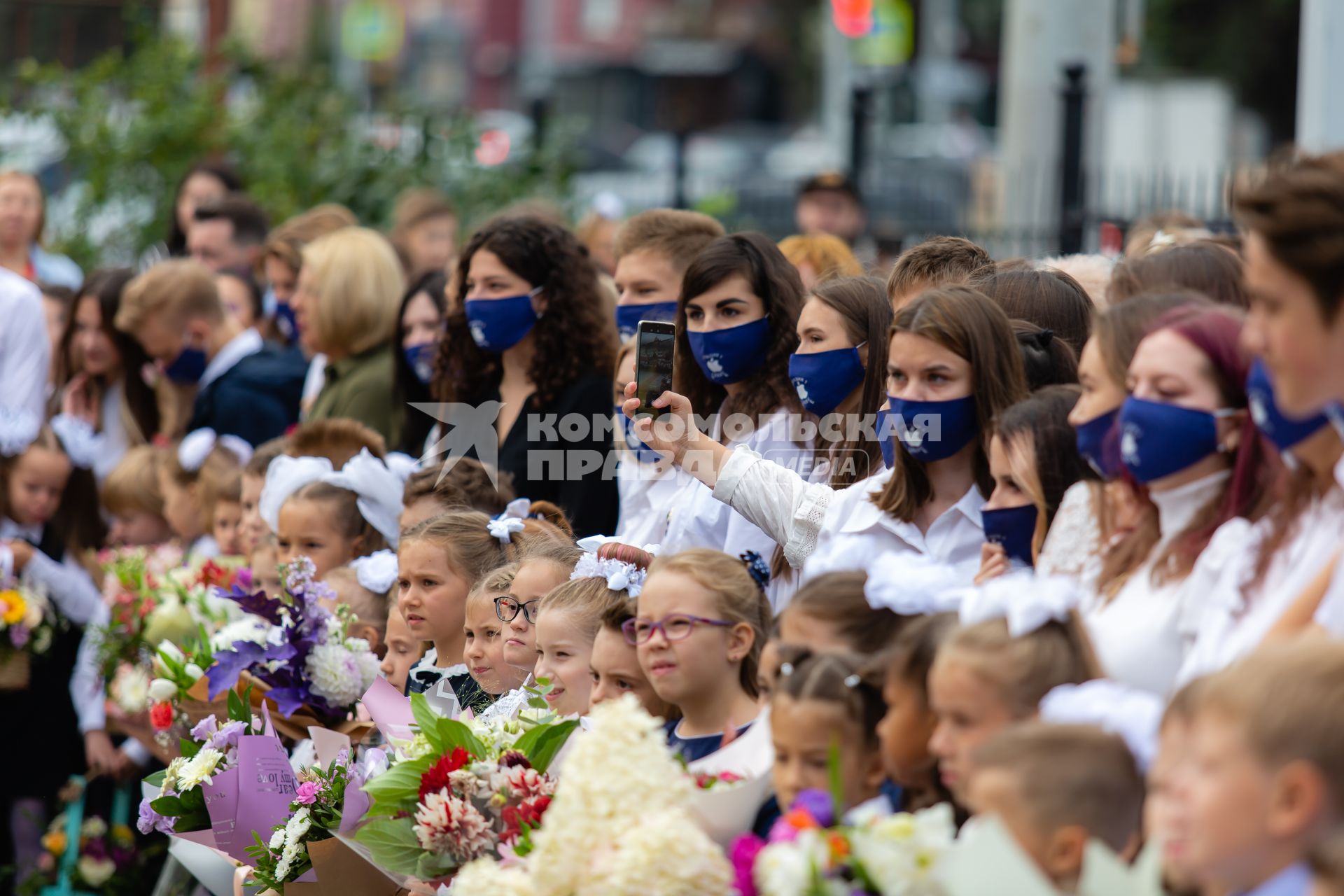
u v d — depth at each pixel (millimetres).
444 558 13938
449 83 124625
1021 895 7031
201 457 20219
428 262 25953
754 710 10492
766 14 119938
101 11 42031
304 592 13859
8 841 20641
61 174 36562
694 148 75688
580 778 8719
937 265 13938
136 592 18281
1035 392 11195
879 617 9578
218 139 36312
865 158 36719
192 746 13297
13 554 20031
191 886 17969
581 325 16922
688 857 8227
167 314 21922
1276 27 69500
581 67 119000
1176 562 9172
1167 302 9727
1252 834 6863
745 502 12898
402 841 10789
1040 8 35125
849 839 7609
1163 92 57781
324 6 91500
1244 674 7043
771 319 14562
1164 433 9125
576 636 11938
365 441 17359
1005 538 10773
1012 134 35719
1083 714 7668
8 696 19984
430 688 12906
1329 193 7859
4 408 22078
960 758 8297
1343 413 8328
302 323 20234
